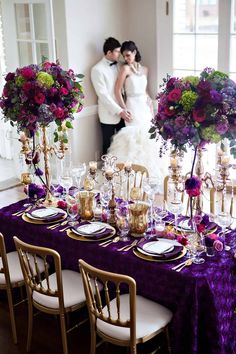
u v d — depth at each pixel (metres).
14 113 3.69
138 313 2.91
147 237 3.25
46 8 5.70
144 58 6.39
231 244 3.16
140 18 6.29
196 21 5.75
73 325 3.56
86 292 2.86
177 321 2.84
